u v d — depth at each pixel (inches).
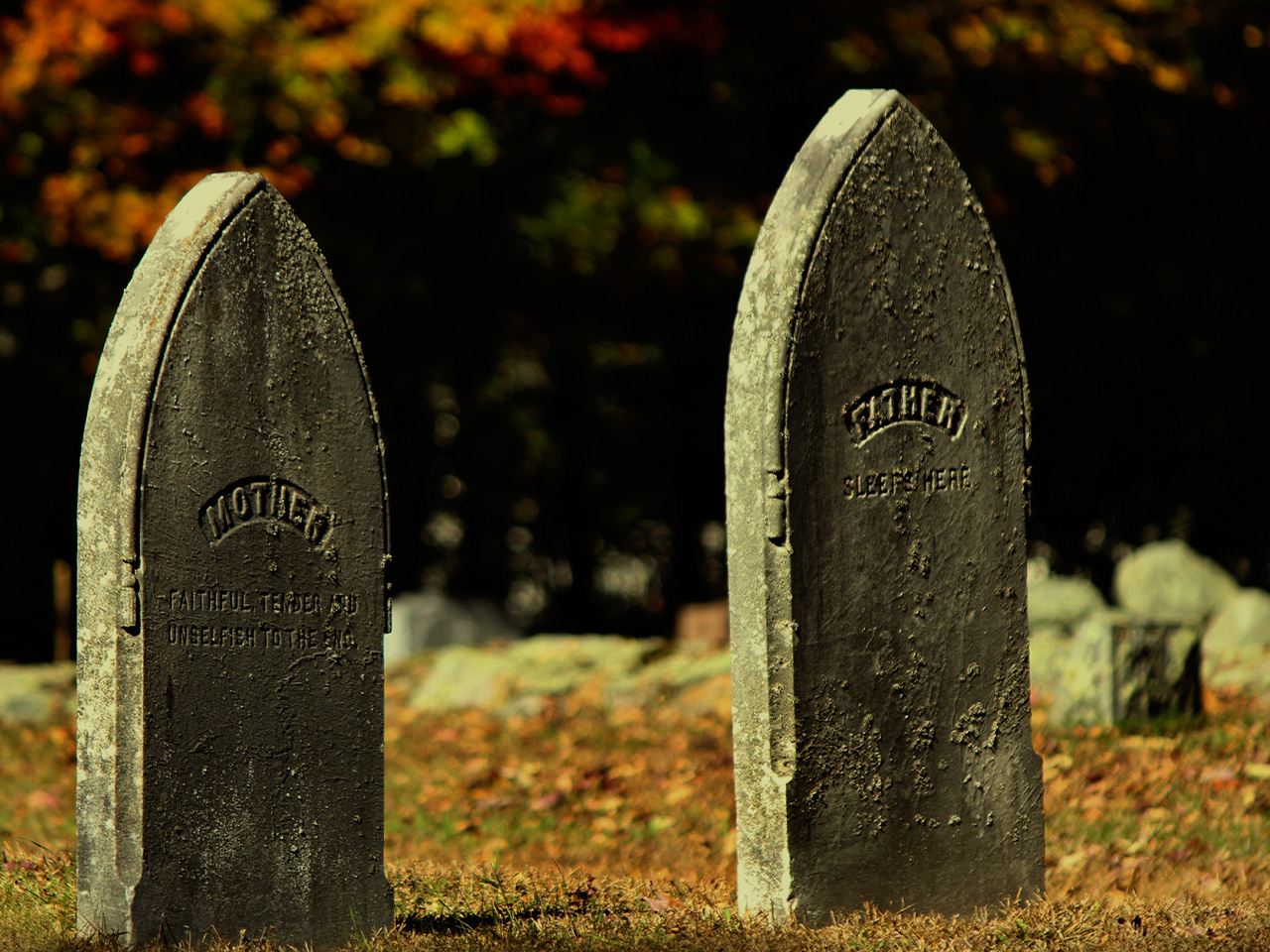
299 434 284.4
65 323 887.7
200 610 270.2
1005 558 317.4
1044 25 876.0
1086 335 1107.3
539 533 1253.1
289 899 280.1
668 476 1210.6
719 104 885.8
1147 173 1039.0
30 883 311.0
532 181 847.1
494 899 319.3
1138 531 1210.6
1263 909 297.0
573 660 676.7
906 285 303.4
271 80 757.3
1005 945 270.2
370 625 294.4
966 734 307.9
